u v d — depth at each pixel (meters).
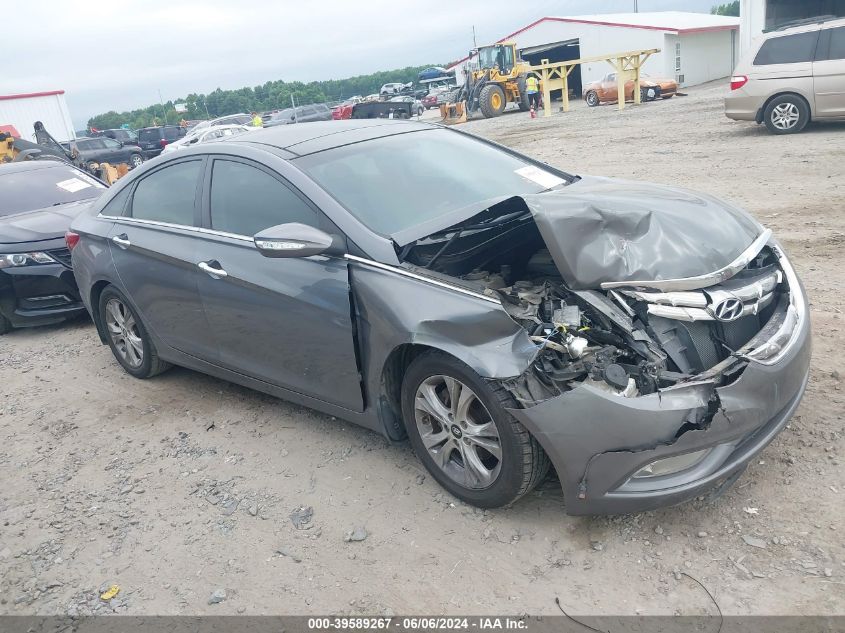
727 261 3.11
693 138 13.88
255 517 3.49
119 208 5.01
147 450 4.31
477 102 29.17
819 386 3.86
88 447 4.46
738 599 2.61
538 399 2.89
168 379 5.35
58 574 3.28
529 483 3.04
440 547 3.09
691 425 2.72
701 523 3.01
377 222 3.57
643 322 2.98
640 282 2.98
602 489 2.81
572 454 2.80
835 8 18.33
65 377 5.72
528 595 2.78
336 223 3.55
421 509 3.36
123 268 4.80
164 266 4.44
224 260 4.03
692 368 2.98
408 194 3.84
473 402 3.15
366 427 3.67
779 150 11.05
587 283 3.04
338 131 4.40
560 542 3.02
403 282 3.25
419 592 2.87
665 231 3.18
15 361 6.30
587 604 2.69
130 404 5.00
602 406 2.72
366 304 3.35
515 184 4.16
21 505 3.90
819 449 3.34
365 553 3.13
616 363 2.90
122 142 36.53
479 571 2.93
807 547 2.79
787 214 7.37
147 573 3.20
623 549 2.93
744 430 2.80
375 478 3.67
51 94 33.56
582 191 3.78
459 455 3.37
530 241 3.99
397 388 3.52
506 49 29.38
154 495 3.81
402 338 3.19
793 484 3.15
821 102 12.08
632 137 15.43
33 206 7.78
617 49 36.31
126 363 5.40
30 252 6.71
